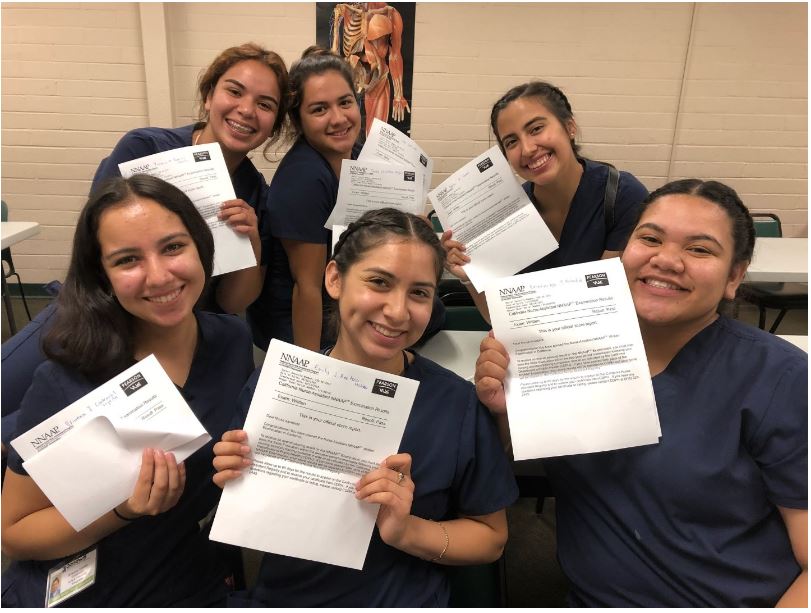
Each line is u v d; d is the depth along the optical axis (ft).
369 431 2.73
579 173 5.21
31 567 3.16
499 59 11.34
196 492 3.29
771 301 8.41
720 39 11.28
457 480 3.11
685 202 2.85
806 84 11.59
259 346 6.25
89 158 11.69
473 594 3.60
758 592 2.84
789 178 12.35
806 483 2.72
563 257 5.50
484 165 4.64
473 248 4.73
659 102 11.75
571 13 11.07
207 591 3.43
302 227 5.15
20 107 11.25
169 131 5.35
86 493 2.69
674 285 2.85
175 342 3.34
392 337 2.85
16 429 3.05
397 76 11.35
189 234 3.09
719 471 2.82
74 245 3.01
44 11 10.68
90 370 3.04
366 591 2.98
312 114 5.10
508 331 2.99
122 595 3.17
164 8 10.68
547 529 5.91
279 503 2.72
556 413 2.92
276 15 10.98
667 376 3.08
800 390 2.76
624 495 3.04
